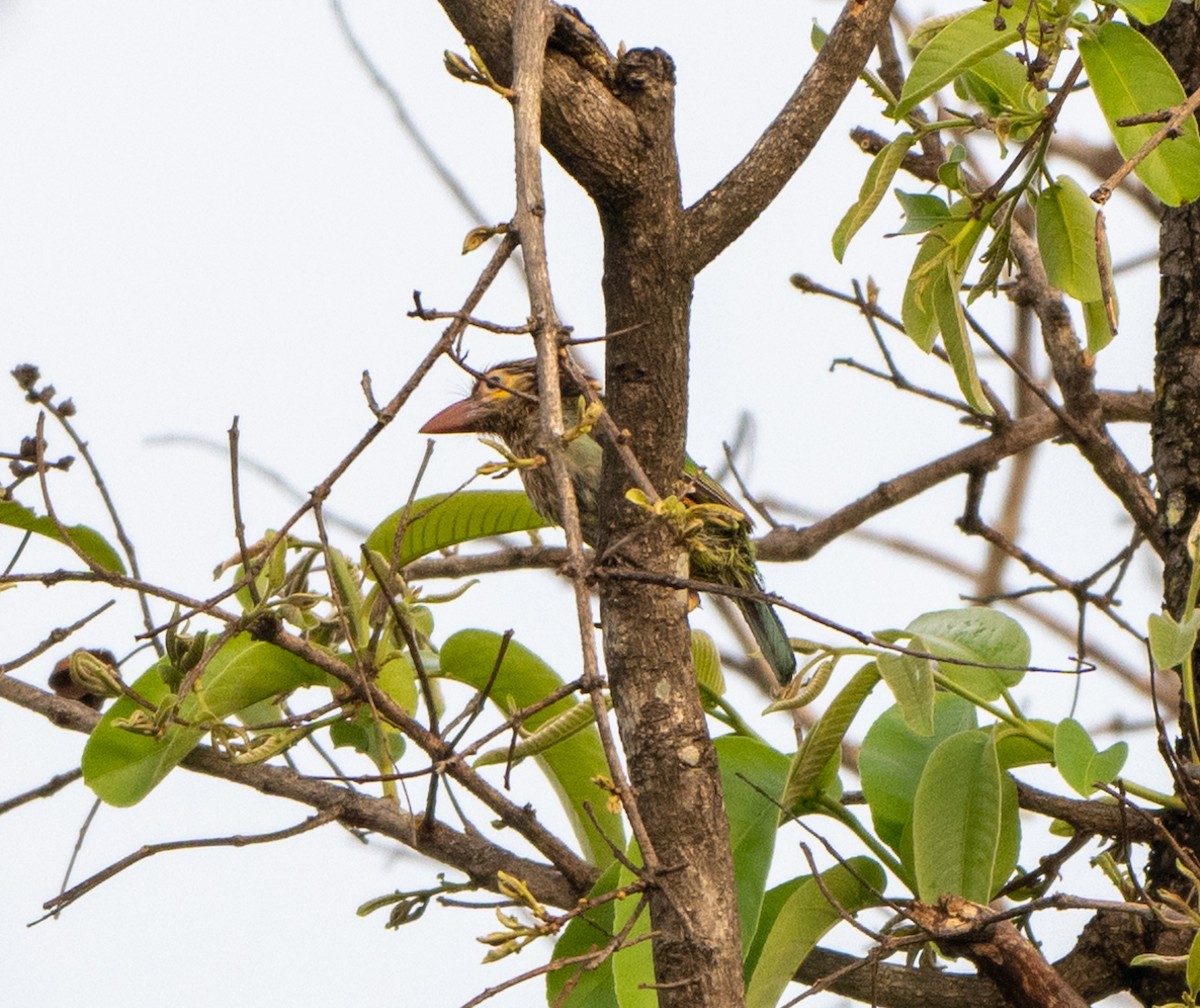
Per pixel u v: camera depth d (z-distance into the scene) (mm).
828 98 4680
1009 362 7348
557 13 4398
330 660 5262
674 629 4430
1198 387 6195
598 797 5969
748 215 4594
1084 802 5555
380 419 3824
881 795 5441
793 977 5387
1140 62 4758
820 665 5148
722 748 5520
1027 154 5086
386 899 5816
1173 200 4770
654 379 4492
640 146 4418
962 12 5289
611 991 5387
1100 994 5715
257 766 5801
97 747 5488
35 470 5414
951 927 4840
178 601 4762
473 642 5918
